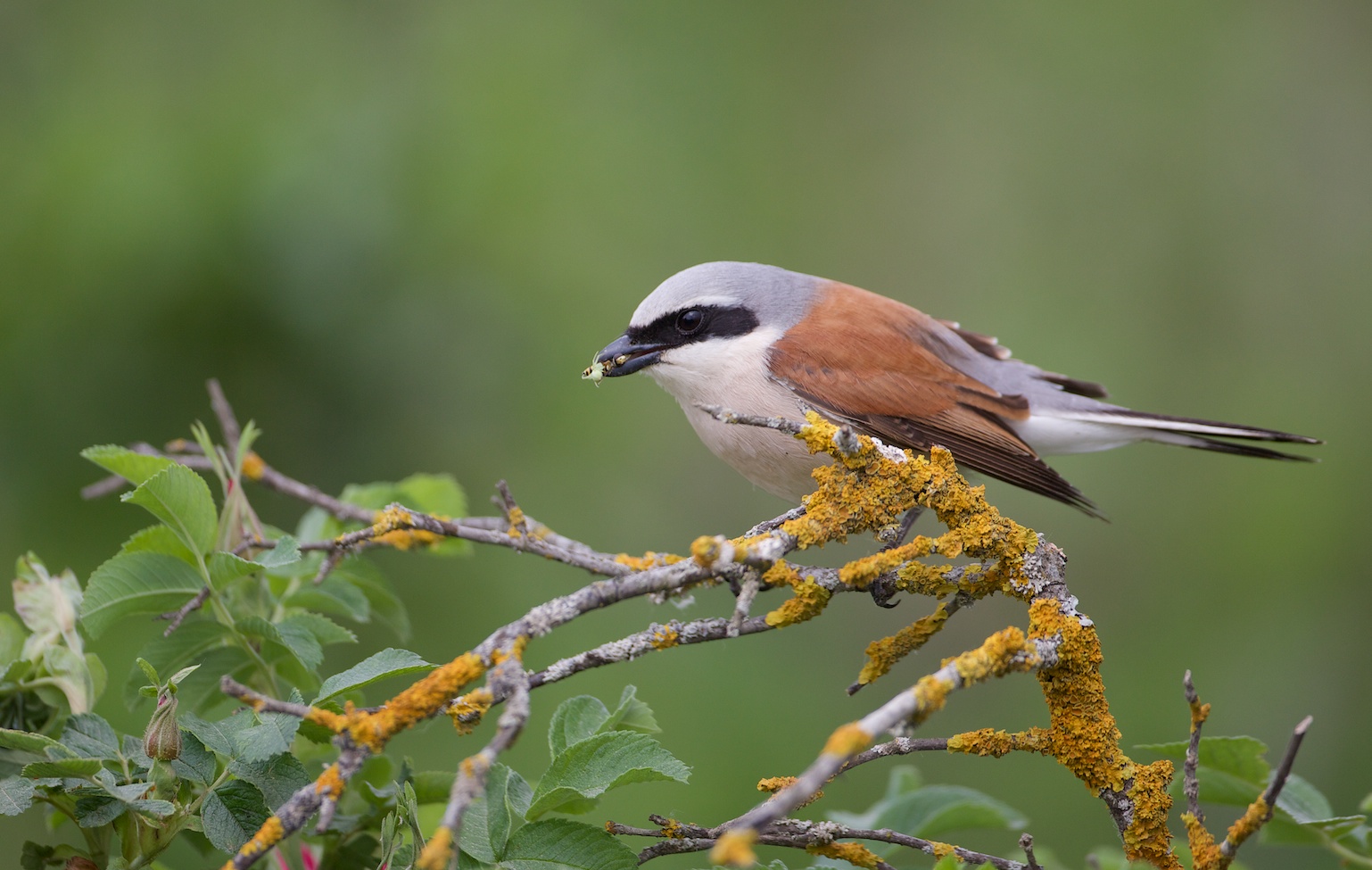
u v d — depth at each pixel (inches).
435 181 409.1
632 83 538.3
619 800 381.1
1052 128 634.8
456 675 146.6
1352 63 659.4
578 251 453.4
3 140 389.4
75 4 438.9
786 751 413.4
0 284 361.4
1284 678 498.0
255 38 448.8
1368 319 606.9
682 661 422.6
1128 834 171.2
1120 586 543.2
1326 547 532.1
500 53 463.2
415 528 195.5
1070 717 173.6
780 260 562.6
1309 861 402.0
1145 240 625.3
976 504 182.4
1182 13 657.0
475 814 163.9
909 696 141.0
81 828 171.8
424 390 393.7
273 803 161.9
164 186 371.2
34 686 189.3
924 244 613.3
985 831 430.6
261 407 378.6
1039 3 652.7
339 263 380.2
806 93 618.8
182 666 197.9
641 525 449.4
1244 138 639.8
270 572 217.9
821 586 173.8
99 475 364.2
